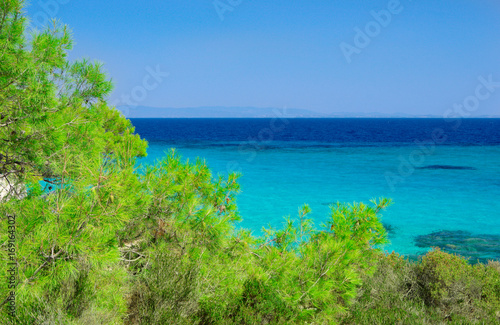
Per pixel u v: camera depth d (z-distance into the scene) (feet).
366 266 20.10
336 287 17.08
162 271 14.82
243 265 17.35
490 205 86.22
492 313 24.48
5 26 14.48
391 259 31.42
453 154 214.90
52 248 11.26
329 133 460.96
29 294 11.60
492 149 247.50
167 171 18.04
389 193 98.84
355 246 17.70
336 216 19.34
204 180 19.02
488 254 53.47
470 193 101.04
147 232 17.04
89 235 11.76
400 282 27.48
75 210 11.71
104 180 12.33
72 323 11.54
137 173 15.87
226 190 19.47
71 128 16.89
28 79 14.87
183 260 15.85
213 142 305.32
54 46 15.67
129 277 15.21
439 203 88.28
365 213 19.34
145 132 471.21
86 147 17.44
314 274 16.46
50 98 15.66
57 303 12.20
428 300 26.78
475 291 26.37
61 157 15.33
